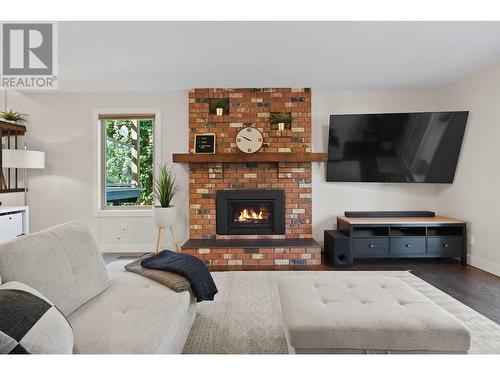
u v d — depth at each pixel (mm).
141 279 1960
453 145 3756
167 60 3105
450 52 2947
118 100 4199
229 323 2127
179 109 4195
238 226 4137
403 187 4254
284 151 4141
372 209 4254
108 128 4395
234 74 3562
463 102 3727
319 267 3543
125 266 2201
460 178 3773
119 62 3156
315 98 4195
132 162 4414
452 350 1344
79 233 1746
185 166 4215
